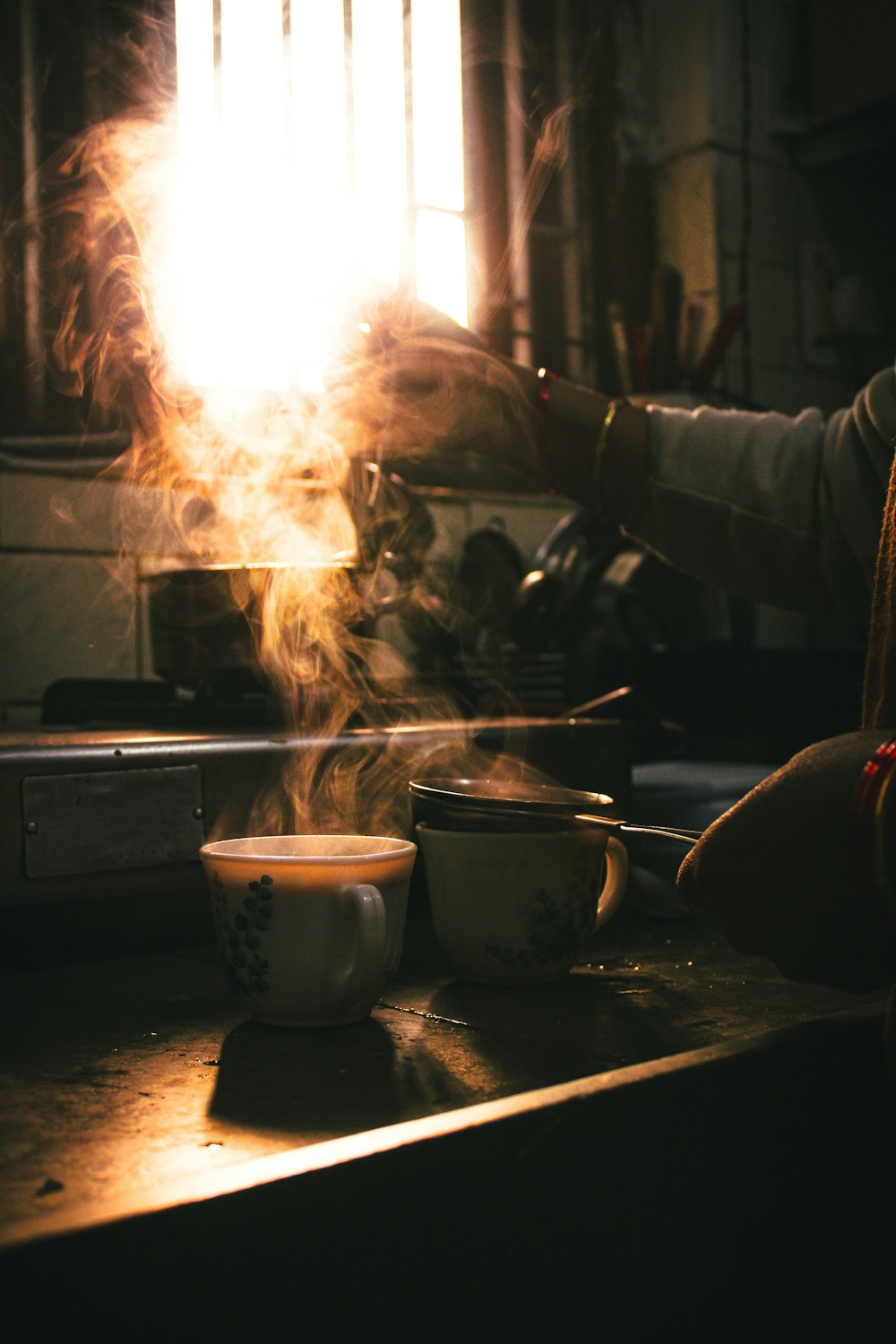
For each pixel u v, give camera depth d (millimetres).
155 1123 452
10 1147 425
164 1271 336
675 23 2363
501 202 2084
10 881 700
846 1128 540
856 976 518
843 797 476
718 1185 477
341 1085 500
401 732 889
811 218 2504
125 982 702
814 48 2416
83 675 1477
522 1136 414
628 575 1621
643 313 2332
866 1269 551
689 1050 534
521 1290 412
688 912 879
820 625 2459
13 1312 312
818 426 981
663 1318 455
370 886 581
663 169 2383
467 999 658
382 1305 377
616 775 1023
